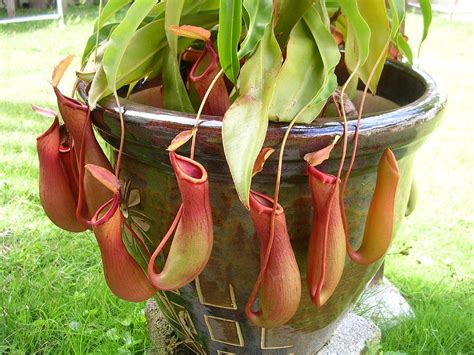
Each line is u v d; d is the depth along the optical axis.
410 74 0.95
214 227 0.72
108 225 0.66
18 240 1.69
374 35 0.76
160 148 0.68
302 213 0.71
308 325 0.85
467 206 2.01
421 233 1.81
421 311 1.36
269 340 0.86
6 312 1.33
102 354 1.20
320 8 0.75
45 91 3.15
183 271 0.65
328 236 0.67
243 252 0.74
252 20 0.62
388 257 1.65
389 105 0.99
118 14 4.21
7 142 2.39
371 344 1.12
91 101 0.71
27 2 5.55
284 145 0.64
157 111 0.68
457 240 1.77
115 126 0.70
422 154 2.48
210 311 0.83
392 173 0.69
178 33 0.65
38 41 4.31
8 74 3.47
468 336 1.31
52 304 1.36
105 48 0.72
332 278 0.69
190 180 0.60
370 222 0.72
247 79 0.64
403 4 0.68
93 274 1.47
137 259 0.84
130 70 0.76
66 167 0.78
